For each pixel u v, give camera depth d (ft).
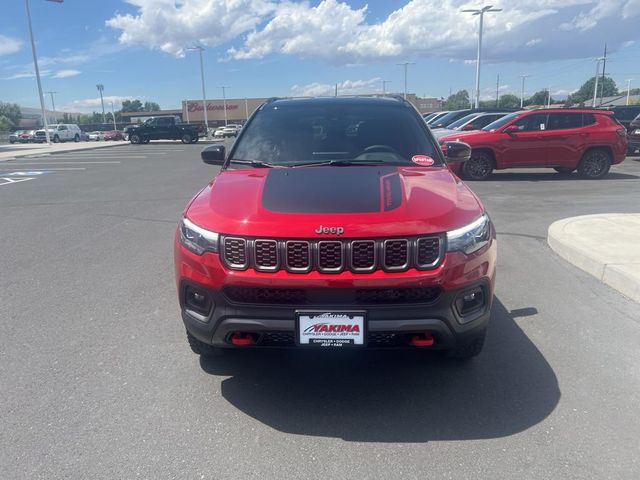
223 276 9.18
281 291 9.05
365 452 8.57
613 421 9.32
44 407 9.91
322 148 13.07
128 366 11.49
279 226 9.06
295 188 10.37
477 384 10.68
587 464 8.20
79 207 31.45
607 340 12.54
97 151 99.19
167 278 17.46
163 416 9.62
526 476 7.95
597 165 41.93
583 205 29.78
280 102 15.57
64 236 23.66
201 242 9.46
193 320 9.79
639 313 14.15
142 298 15.60
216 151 14.10
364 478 7.96
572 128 41.32
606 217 23.72
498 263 18.81
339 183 10.57
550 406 9.85
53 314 14.42
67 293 16.10
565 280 16.87
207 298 9.48
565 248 19.17
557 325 13.42
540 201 31.42
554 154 41.39
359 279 8.84
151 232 24.38
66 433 9.11
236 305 9.20
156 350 12.25
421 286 8.91
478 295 9.64
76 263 19.29
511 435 8.98
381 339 9.14
